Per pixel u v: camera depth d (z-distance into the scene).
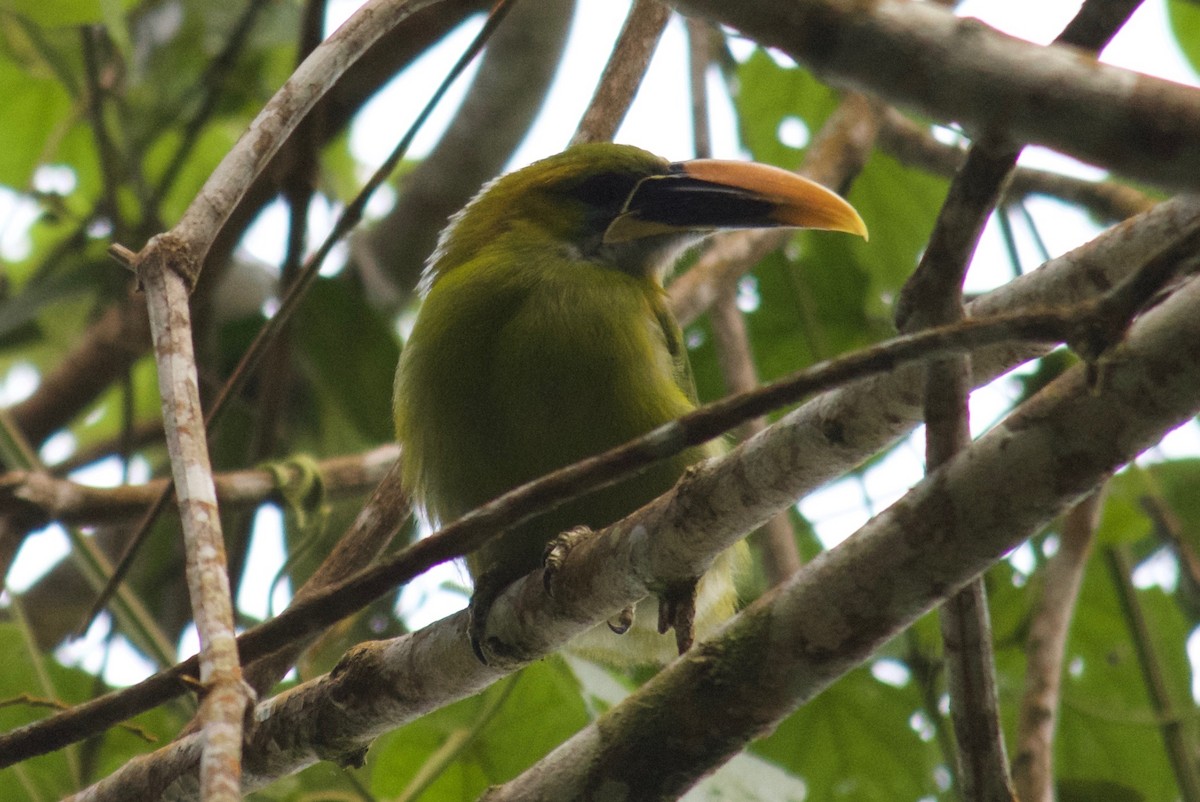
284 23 13.06
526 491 5.46
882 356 4.96
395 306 14.56
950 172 12.98
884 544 5.93
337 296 11.97
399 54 13.25
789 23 4.44
